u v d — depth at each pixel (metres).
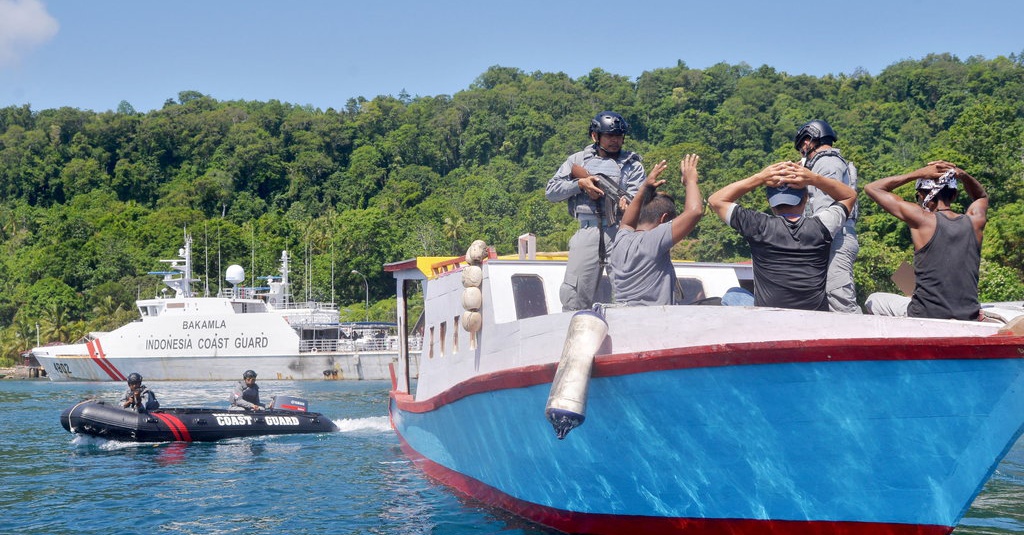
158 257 115.19
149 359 50.81
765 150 184.62
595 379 7.00
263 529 9.66
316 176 185.25
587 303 7.98
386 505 10.84
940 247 6.41
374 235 114.75
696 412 6.62
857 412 6.16
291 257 117.69
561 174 8.43
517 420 8.12
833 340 6.00
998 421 5.91
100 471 14.30
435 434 11.56
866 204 57.88
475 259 9.27
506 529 9.16
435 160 198.38
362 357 49.84
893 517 6.40
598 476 7.57
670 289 7.31
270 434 19.19
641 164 8.45
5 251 132.25
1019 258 42.84
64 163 179.12
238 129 191.62
